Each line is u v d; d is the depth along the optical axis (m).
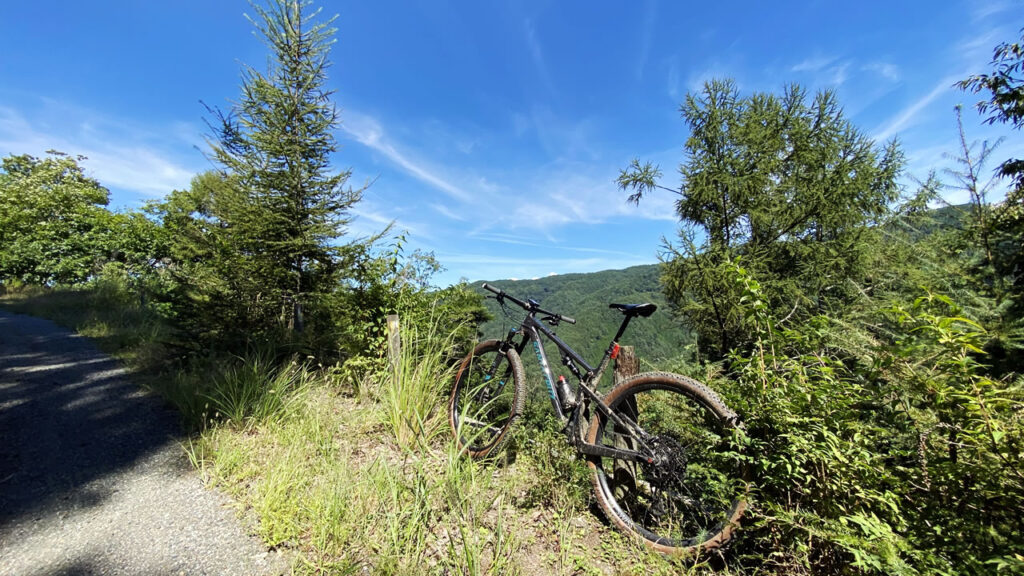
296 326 5.80
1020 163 3.85
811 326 2.07
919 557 1.26
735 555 1.84
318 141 6.25
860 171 7.38
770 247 7.29
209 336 4.60
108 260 17.86
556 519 2.09
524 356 2.93
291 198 6.00
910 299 3.10
